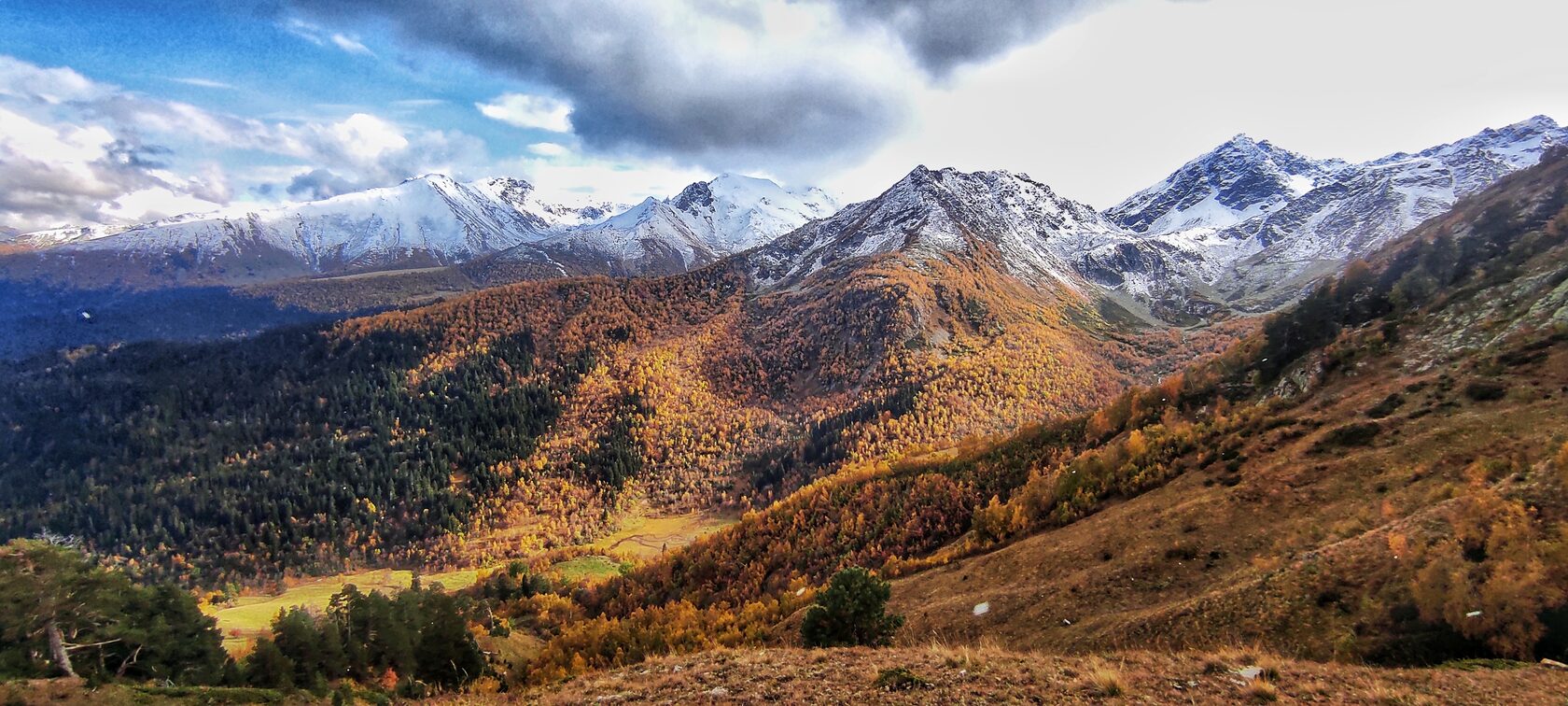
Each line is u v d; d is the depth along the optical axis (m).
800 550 136.12
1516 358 72.62
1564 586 29.00
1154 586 58.19
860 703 22.69
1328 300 126.06
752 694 25.11
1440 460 58.41
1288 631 38.69
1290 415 89.25
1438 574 33.72
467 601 132.88
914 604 77.81
